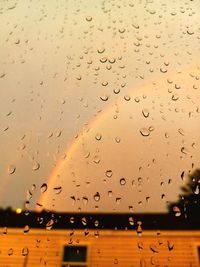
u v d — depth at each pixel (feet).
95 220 8.26
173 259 9.39
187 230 9.48
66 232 9.23
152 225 8.83
